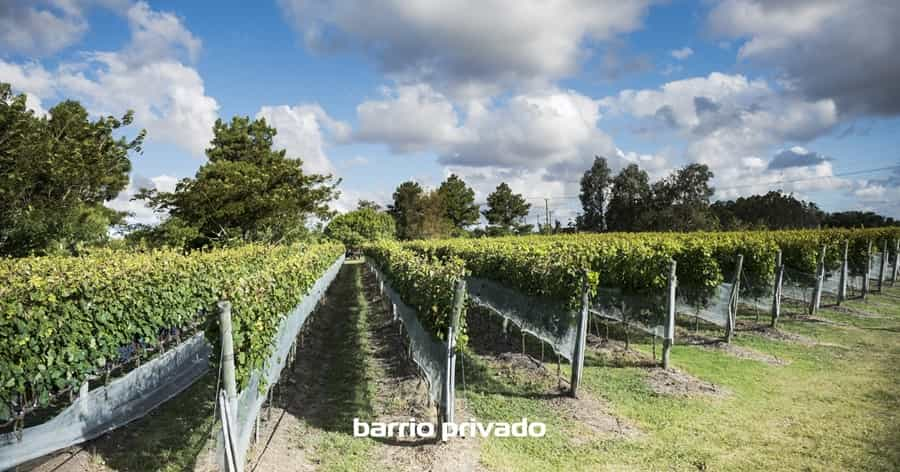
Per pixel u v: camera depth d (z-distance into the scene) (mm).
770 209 66562
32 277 6566
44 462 5668
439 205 80062
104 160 20203
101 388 6109
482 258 13617
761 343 10688
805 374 8477
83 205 20312
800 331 11867
